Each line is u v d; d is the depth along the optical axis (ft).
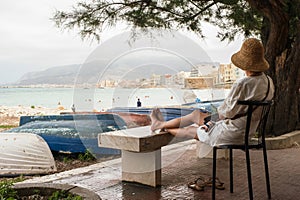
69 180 11.74
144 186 11.04
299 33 19.40
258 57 9.28
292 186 10.94
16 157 15.78
